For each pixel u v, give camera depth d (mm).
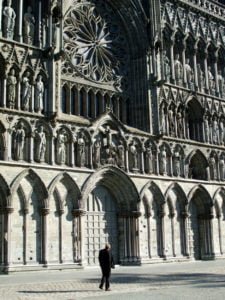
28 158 43844
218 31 67875
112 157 50125
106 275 28250
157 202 53812
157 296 24984
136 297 24703
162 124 56344
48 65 47188
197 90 62156
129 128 52906
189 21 63969
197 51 64250
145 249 51469
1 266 40594
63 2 51219
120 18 57812
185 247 55312
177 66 60750
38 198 43938
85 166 47938
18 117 43938
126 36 58188
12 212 41812
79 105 51188
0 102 43562
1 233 41375
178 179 56062
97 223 49469
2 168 41781
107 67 55281
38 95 45844
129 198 50906
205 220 58906
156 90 56094
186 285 30453
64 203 45594
